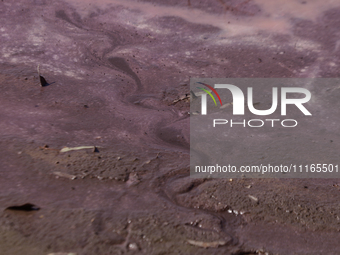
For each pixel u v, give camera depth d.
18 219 1.71
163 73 3.92
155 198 2.03
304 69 3.91
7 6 4.92
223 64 4.09
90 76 3.74
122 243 1.65
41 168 2.14
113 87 3.57
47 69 3.73
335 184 2.29
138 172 2.24
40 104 3.04
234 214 1.98
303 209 2.02
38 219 1.73
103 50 4.31
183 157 2.51
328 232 1.88
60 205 1.85
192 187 2.18
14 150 2.29
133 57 4.21
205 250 1.67
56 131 2.62
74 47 4.29
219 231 1.80
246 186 2.20
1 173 2.06
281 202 2.06
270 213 1.98
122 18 5.00
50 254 1.53
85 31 4.68
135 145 2.60
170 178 2.24
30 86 3.32
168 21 4.94
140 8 5.20
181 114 3.23
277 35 4.55
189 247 1.67
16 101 3.03
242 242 1.76
